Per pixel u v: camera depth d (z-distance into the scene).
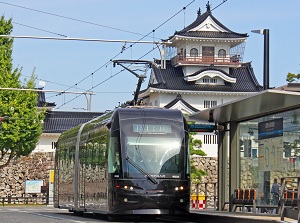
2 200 65.12
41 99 83.69
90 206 27.34
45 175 69.50
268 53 28.19
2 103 63.03
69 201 32.78
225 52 82.12
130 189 23.27
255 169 27.03
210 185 61.12
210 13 81.50
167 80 80.44
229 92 80.50
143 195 23.23
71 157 32.72
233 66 81.81
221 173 29.17
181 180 23.64
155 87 78.94
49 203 58.28
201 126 28.72
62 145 36.16
